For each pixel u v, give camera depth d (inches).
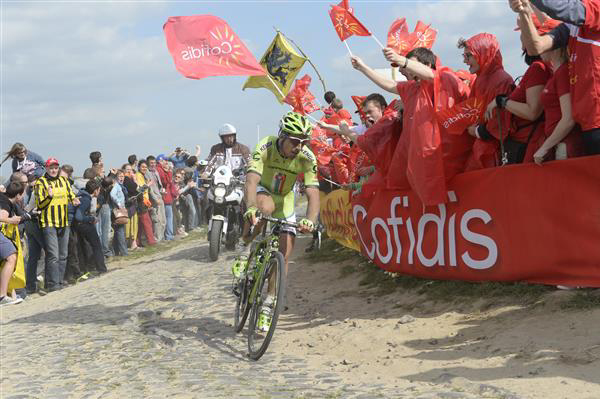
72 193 433.1
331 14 223.1
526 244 191.9
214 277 358.6
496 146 203.6
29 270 431.2
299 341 211.5
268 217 201.2
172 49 249.4
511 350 159.0
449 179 214.7
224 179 425.4
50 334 269.7
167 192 648.4
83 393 175.6
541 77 182.9
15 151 461.7
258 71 252.1
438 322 194.7
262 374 177.5
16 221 382.6
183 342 229.1
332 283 286.4
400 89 219.0
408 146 219.5
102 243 545.0
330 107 364.8
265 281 205.8
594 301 172.6
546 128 182.5
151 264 457.7
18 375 203.8
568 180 178.7
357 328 209.5
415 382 152.0
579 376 135.3
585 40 165.2
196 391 165.3
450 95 205.9
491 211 202.2
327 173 352.2
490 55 197.3
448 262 221.8
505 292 198.2
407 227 243.0
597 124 167.6
